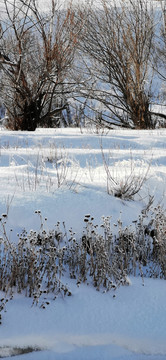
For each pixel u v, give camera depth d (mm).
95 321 4125
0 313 4059
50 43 15734
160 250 5371
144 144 10484
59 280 4469
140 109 18359
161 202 6793
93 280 4801
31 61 16969
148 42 18812
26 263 4695
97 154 8977
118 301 4461
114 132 12648
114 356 3750
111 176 7371
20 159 8422
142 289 4730
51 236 4977
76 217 5695
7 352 3705
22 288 4488
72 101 20375
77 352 3760
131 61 18125
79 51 18891
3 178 6578
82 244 5273
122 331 4023
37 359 3654
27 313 4109
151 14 19250
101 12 19312
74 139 10719
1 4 19781
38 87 16125
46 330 3936
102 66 19172
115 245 5352
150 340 3939
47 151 9070
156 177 7457
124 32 18422
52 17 15977
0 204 5535
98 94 19797
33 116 16031
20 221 5355
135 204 6500
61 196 6055
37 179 6676
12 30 17203
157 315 4285
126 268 4984
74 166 7848
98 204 6094
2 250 4883
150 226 5973
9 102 16688
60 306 4270
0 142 10406
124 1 19078
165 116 19062
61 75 16297
